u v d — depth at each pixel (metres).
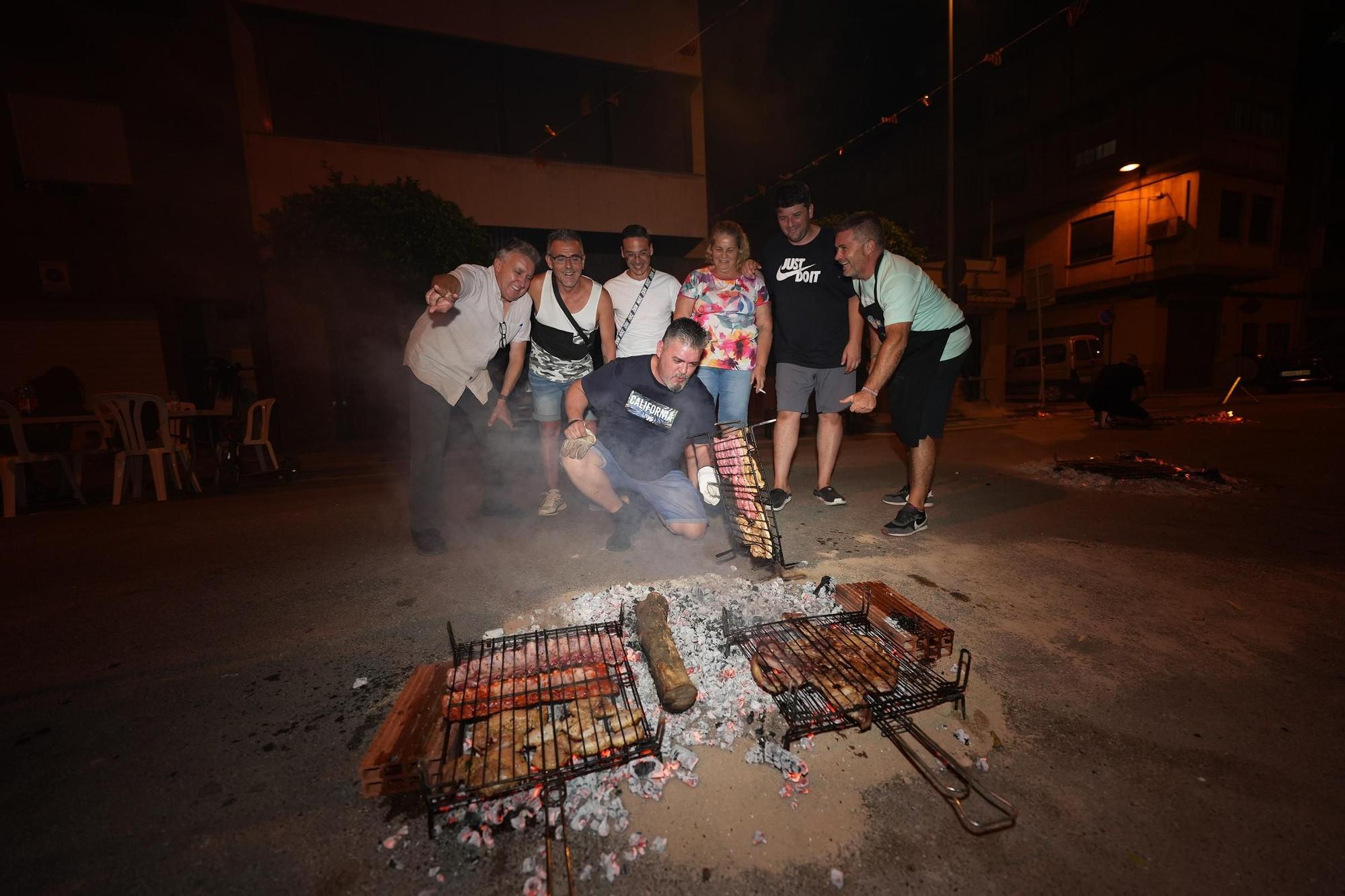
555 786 1.47
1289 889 1.20
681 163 12.91
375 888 1.25
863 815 1.42
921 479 3.55
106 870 1.30
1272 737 1.66
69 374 6.46
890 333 3.17
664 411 2.85
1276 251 18.58
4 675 2.16
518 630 2.38
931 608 2.50
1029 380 17.00
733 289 3.82
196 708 1.93
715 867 1.28
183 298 9.84
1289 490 4.51
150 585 3.06
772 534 2.77
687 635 2.14
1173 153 17.36
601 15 11.72
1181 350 18.91
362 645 2.33
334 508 4.84
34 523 4.55
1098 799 1.44
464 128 11.21
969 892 1.21
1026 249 21.55
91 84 9.16
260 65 9.87
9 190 8.97
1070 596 2.62
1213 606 2.49
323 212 8.38
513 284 3.32
